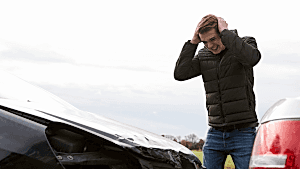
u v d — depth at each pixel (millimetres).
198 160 2246
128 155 1720
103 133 1753
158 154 1854
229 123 2631
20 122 1623
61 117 1770
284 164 958
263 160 1016
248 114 2602
